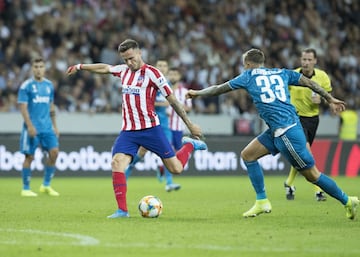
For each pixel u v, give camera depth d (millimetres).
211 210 31719
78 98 61500
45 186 40625
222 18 74438
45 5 67438
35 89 40125
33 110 40125
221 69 69562
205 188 45812
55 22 66562
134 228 25000
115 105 62281
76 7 68625
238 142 58719
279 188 45781
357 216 29125
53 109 41156
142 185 48312
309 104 37219
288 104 27453
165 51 69125
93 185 47812
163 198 38250
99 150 55719
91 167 55531
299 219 28203
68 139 54938
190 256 19781
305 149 27234
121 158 28375
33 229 24703
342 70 74938
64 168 54906
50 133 40375
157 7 72625
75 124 58094
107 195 39969
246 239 22750
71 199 37281
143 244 21625
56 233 23734
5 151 53719
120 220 27281
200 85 67500
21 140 39750
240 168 58781
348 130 63250
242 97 65438
